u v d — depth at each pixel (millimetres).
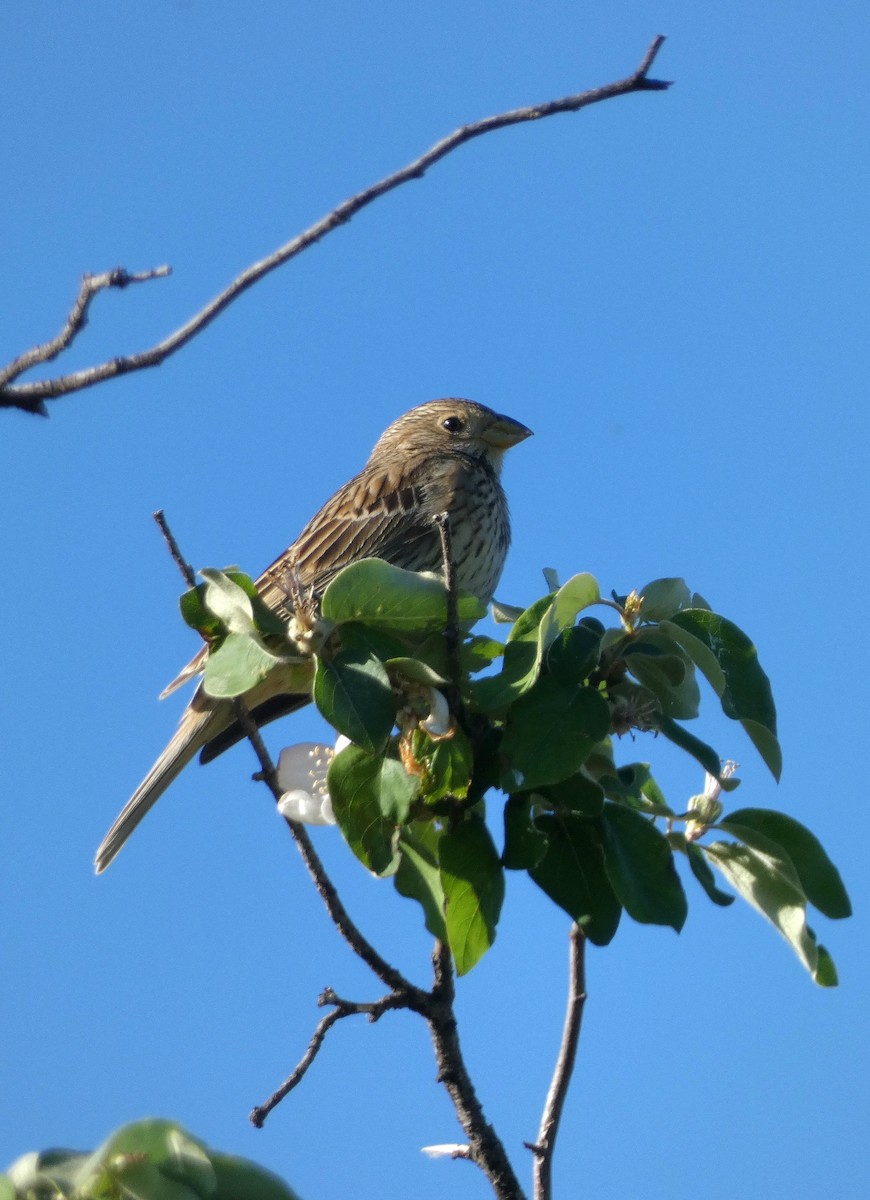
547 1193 7957
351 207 5922
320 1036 7562
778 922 7738
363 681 7371
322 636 7480
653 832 7566
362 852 7574
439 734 7398
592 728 7340
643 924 7359
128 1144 5828
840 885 7773
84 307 5629
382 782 7508
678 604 7953
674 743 7672
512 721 7383
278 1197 5902
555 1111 8109
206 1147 5906
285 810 7805
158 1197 5754
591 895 7562
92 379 5703
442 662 7715
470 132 6160
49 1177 5758
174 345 5730
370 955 7785
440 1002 7859
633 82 6305
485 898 7609
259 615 7598
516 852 7484
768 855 7730
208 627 7805
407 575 7520
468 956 7617
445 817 7852
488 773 7594
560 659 7508
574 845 7613
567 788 7457
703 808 7809
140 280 5637
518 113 6227
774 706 7848
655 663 7766
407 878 8125
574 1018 8195
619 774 7906
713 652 7840
